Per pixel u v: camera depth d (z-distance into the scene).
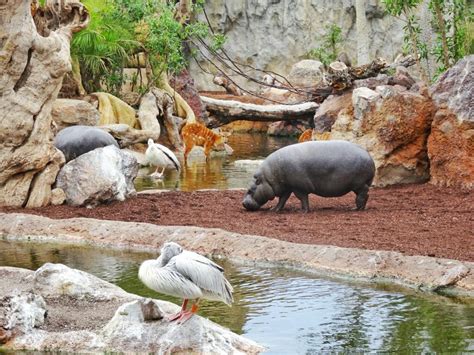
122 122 25.22
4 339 8.52
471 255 11.40
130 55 28.16
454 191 16.64
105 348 8.24
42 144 16.03
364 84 23.33
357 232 13.05
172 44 26.91
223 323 9.35
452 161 17.11
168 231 13.34
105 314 9.07
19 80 15.76
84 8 17.22
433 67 28.80
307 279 11.23
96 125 23.41
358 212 14.86
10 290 9.70
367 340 8.75
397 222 13.80
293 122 32.88
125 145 24.05
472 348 8.48
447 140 17.14
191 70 42.69
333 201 16.20
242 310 9.85
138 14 27.02
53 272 9.79
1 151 15.70
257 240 12.52
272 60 43.41
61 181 16.27
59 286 9.65
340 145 14.89
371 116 17.83
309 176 14.78
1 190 15.84
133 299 9.45
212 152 26.64
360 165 14.76
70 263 12.30
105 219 14.80
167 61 27.44
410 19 22.88
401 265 11.16
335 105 23.53
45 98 16.03
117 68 27.36
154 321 8.37
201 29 29.00
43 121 16.06
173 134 26.62
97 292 9.59
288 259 11.93
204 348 8.05
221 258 12.45
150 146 20.92
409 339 8.77
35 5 16.88
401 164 17.73
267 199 15.11
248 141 30.83
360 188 14.95
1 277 10.23
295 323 9.34
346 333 8.98
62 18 17.20
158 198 16.70
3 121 15.59
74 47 25.34
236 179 20.59
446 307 9.92
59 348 8.37
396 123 17.62
